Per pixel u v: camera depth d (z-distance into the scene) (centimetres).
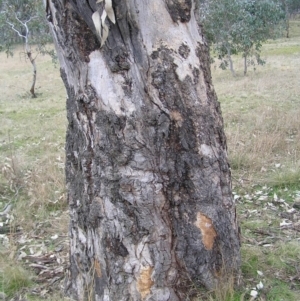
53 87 1748
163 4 254
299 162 565
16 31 1694
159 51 255
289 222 422
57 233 423
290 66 1827
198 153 269
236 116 904
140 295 271
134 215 264
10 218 464
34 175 564
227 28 1742
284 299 293
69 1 246
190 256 276
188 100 263
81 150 271
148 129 257
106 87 254
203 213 274
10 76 2156
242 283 301
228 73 1814
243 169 579
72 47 255
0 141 844
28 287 326
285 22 3316
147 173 261
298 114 837
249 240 376
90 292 285
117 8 240
